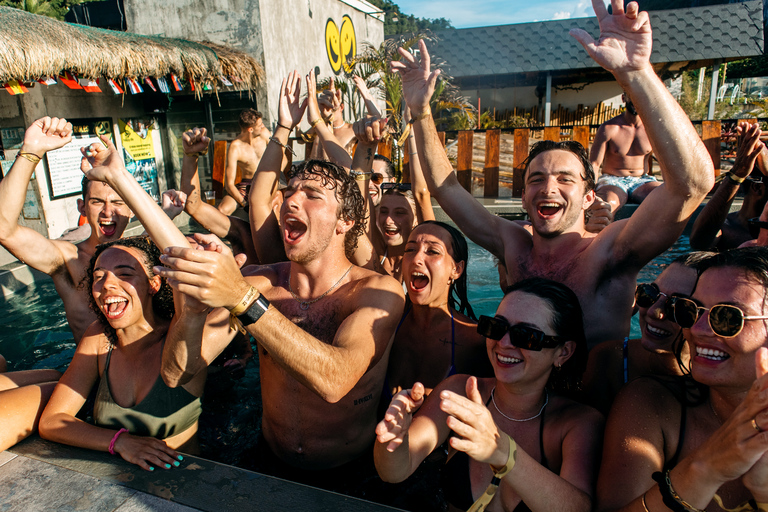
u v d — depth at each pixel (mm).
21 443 2211
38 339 4211
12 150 8383
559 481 1567
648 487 1545
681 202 2037
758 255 1453
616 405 1763
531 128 8805
